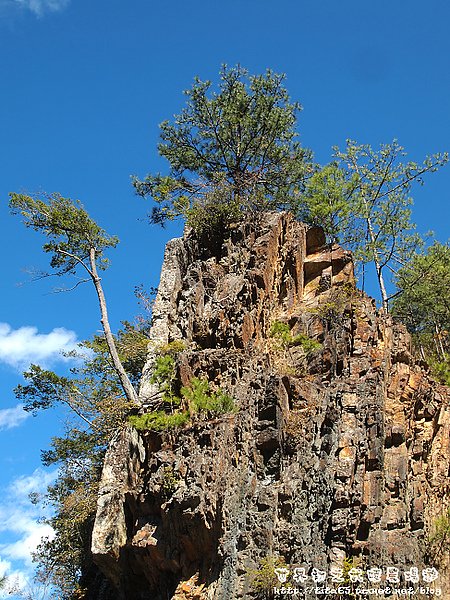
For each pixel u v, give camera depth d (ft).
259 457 72.90
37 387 108.27
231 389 79.41
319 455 73.97
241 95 124.77
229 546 68.69
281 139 125.29
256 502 70.64
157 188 115.96
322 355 81.87
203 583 69.41
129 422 84.58
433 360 113.29
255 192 110.93
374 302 90.74
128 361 112.57
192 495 70.54
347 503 71.10
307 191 119.55
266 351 83.76
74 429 107.65
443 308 128.47
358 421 77.20
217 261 97.55
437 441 88.28
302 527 69.51
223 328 86.28
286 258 93.76
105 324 107.86
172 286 96.99
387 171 125.18
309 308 89.04
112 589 89.92
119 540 78.02
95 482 102.17
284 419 74.84
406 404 85.25
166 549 72.74
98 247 117.50
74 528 102.58
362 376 81.61
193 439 74.79
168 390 81.61
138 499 76.79
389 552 73.31
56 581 105.81
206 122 125.90
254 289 87.04
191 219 102.53
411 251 125.49
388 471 79.05
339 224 116.26
